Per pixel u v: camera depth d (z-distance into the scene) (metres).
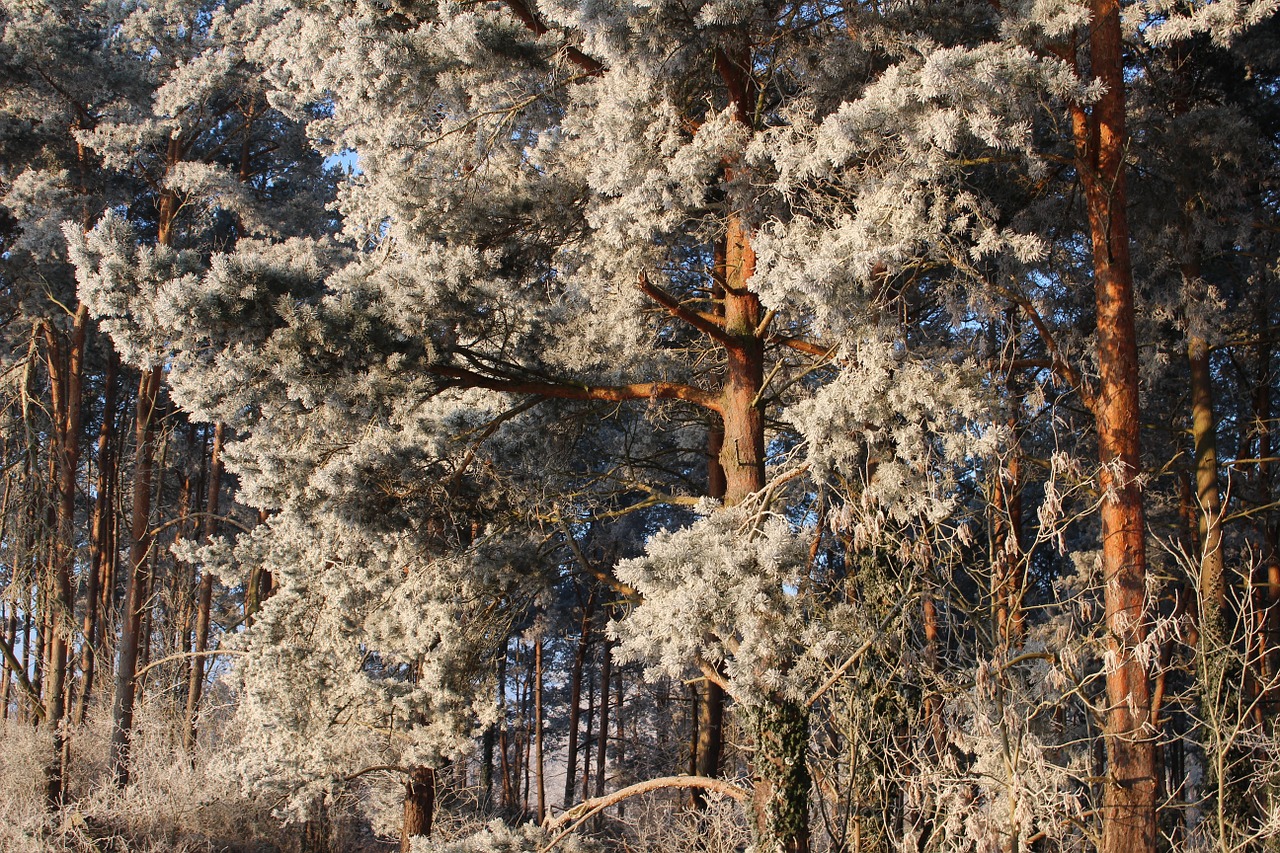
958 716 8.04
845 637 8.20
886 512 8.52
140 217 25.69
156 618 28.50
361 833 22.39
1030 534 16.47
